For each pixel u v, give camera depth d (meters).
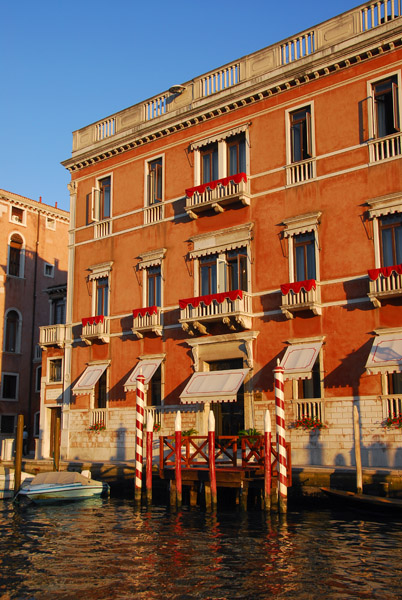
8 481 22.14
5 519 17.19
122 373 25.98
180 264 24.72
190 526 15.08
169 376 24.27
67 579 10.74
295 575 10.67
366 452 18.84
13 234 38.41
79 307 28.38
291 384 20.64
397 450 18.25
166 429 23.91
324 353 20.19
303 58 21.88
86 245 28.62
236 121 23.75
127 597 9.73
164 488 20.09
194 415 23.14
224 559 11.78
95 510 18.55
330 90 21.38
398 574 10.65
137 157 27.22
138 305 25.95
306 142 21.89
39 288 39.50
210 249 23.59
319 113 21.53
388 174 19.73
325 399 19.89
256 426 21.30
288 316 20.80
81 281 28.53
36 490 19.89
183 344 24.05
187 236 24.62
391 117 20.16
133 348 25.77
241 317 21.67
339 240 20.45
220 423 22.73
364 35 20.38
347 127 20.81
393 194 19.33
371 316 19.39
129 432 25.27
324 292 20.52
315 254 20.88
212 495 16.83
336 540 13.08
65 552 12.74
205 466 19.30
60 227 41.66
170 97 26.27
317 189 21.22
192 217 24.19
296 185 21.70
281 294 21.45
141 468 18.86
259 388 21.47
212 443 16.86
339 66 21.08
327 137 21.23
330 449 19.56
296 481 17.42
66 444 27.44
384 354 18.25
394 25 19.75
